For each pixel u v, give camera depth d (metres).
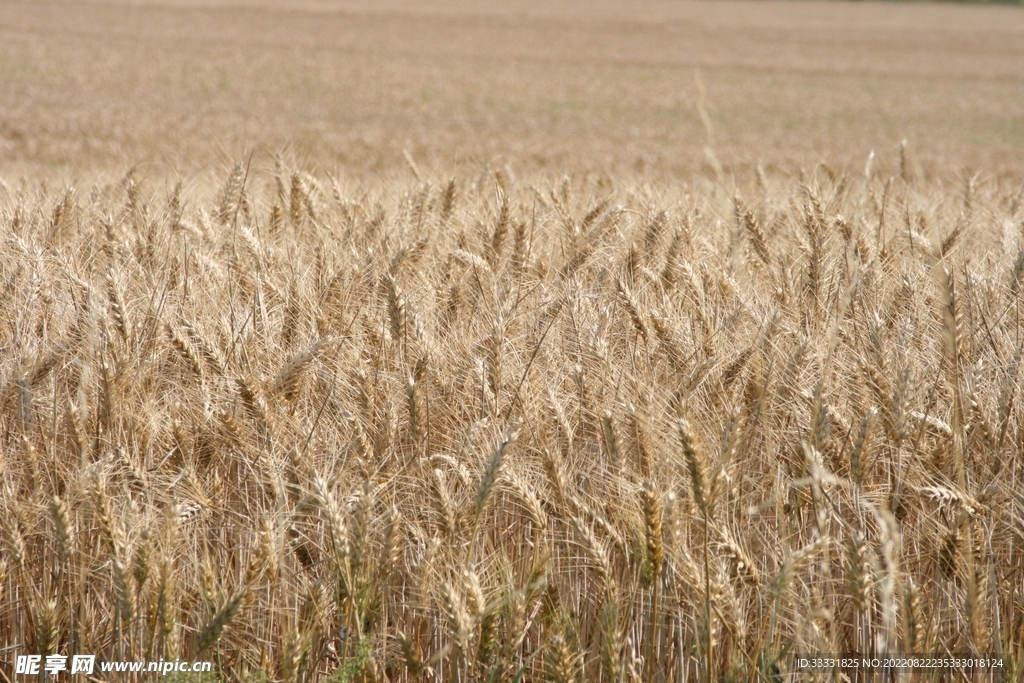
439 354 4.89
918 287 5.46
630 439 4.17
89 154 25.52
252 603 3.68
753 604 3.90
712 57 75.62
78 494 3.98
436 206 7.86
